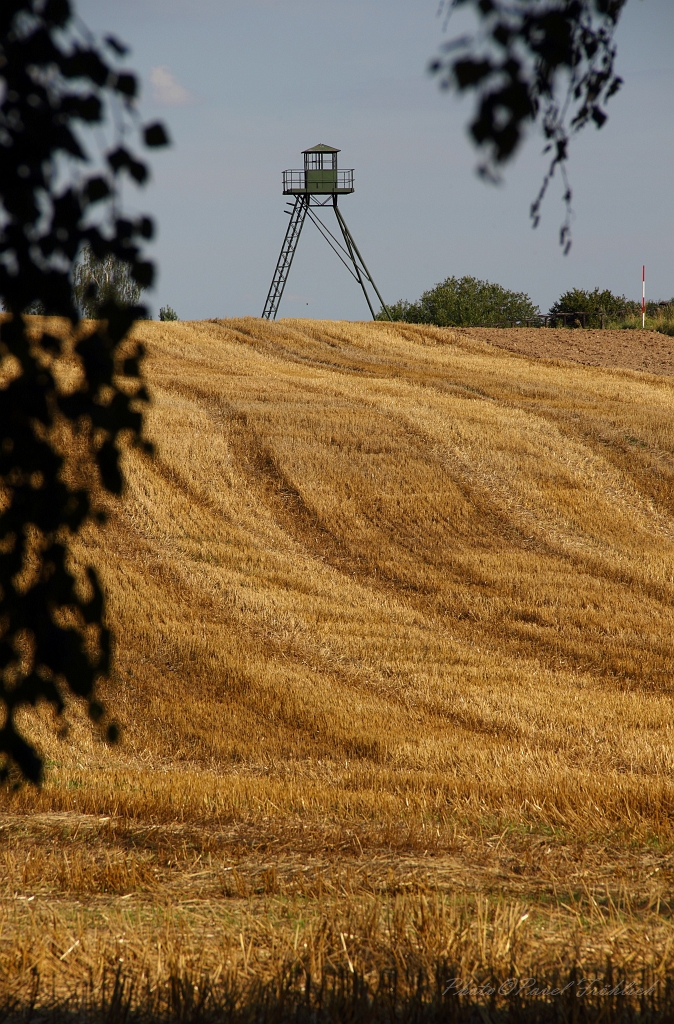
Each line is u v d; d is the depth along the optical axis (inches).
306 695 2049.7
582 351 6127.0
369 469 3516.2
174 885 912.9
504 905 789.9
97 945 713.6
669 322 7209.6
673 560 2923.2
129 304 289.1
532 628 2480.3
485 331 6756.9
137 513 3048.7
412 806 1203.9
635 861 962.7
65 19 265.6
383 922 766.5
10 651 314.5
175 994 595.5
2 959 688.4
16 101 265.3
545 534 3112.7
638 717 1897.1
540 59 284.2
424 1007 597.3
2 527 306.0
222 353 5477.4
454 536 3110.2
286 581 2768.2
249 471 3491.6
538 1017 586.6
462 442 3796.8
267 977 652.7
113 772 1582.2
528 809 1179.9
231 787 1373.0
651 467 3627.0
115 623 2327.8
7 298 277.7
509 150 262.1
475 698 2017.7
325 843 1039.6
